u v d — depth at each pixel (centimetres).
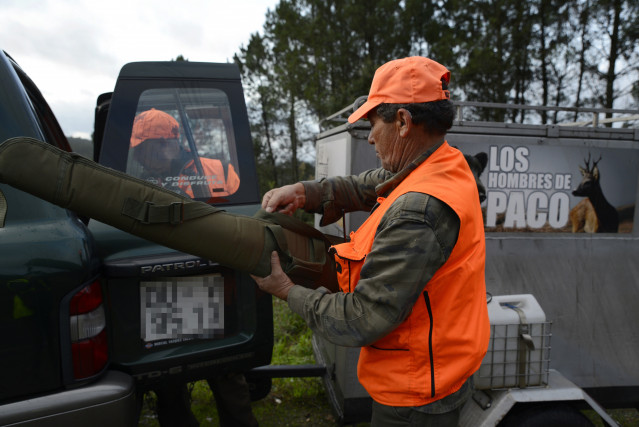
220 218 117
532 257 226
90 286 133
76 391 127
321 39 1285
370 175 159
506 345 184
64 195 109
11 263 120
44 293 123
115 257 148
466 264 109
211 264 158
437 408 112
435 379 109
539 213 224
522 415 181
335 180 157
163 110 182
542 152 222
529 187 223
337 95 1126
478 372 183
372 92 115
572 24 1170
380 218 109
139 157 178
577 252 228
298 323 420
